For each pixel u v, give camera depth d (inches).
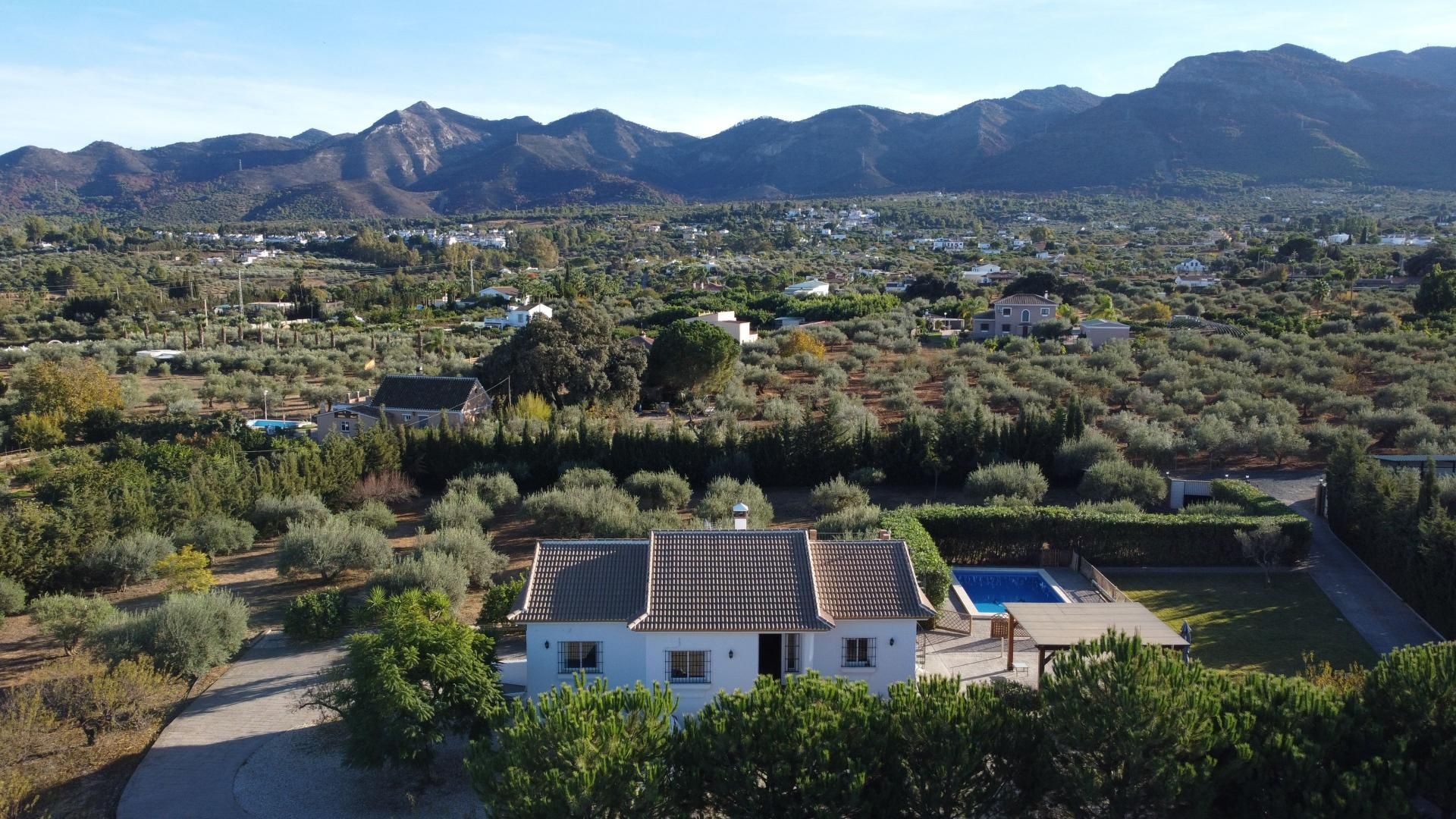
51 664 1266.0
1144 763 767.1
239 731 1098.1
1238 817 802.8
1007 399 2856.8
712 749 815.7
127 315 5570.9
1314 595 1524.4
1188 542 1662.2
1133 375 3225.9
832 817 769.6
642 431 2401.6
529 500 1833.2
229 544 1727.4
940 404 2942.9
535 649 1066.1
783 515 1978.3
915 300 5492.1
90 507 1644.9
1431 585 1373.0
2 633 1396.4
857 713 823.7
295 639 1363.2
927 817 798.5
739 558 1122.0
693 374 3095.5
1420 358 3257.9
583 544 1150.3
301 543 1558.8
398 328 5285.4
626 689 900.0
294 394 3489.2
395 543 1808.6
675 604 1064.2
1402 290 5398.6
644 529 1648.6
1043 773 815.1
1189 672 853.2
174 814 931.3
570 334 2955.2
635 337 3713.1
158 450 2321.6
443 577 1416.1
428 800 956.0
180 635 1184.2
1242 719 818.8
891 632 1082.7
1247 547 1569.9
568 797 735.7
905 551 1151.0
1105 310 4830.2
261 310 5925.2
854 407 2674.7
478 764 810.8
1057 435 2178.9
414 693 948.6
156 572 1598.2
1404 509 1534.2
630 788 762.2
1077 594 1544.0
